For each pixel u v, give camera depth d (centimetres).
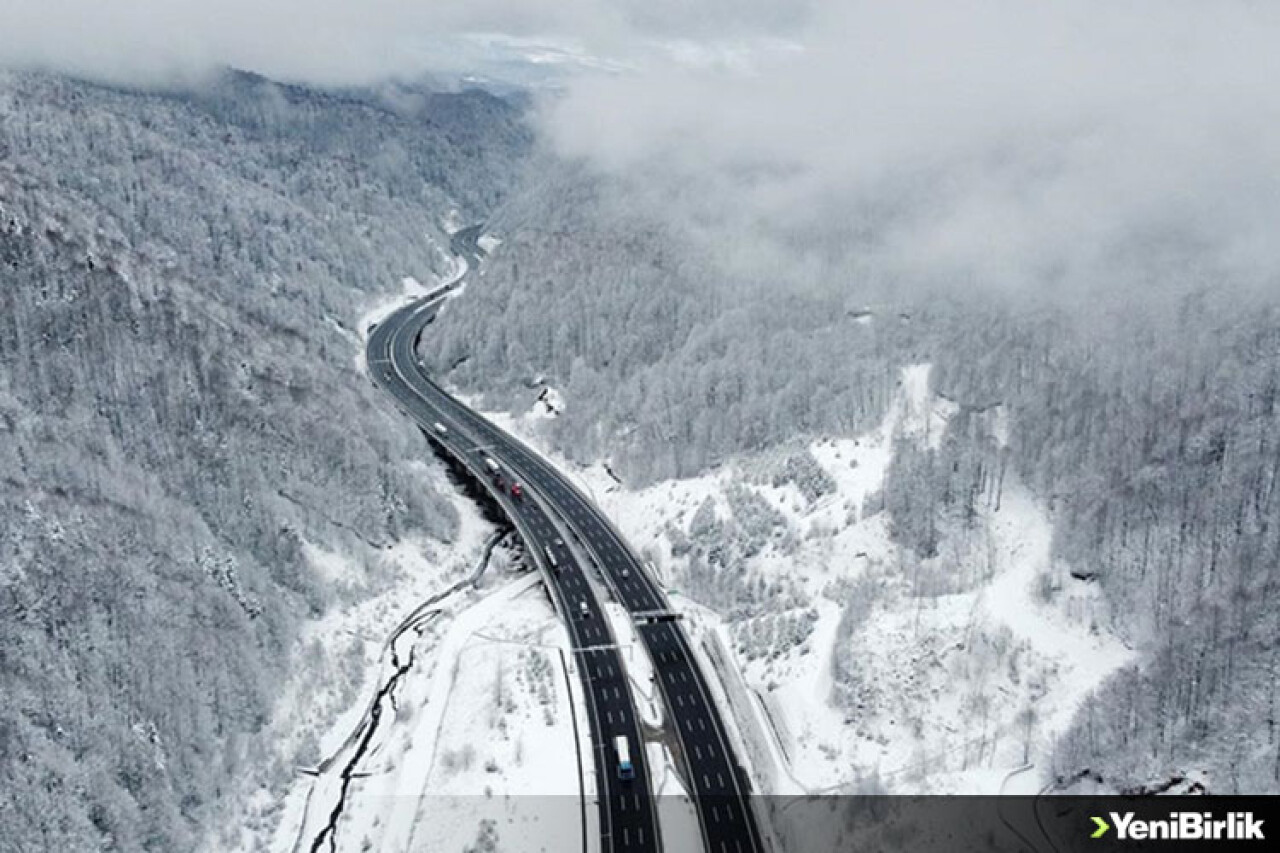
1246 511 12744
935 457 15500
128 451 14525
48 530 12275
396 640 15162
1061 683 11888
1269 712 10100
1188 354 16175
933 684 12238
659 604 15588
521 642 14662
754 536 16162
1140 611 12350
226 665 12694
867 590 13788
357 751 12888
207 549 13838
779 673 13388
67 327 15500
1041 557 13812
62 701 10931
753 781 11806
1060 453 14962
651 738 12525
